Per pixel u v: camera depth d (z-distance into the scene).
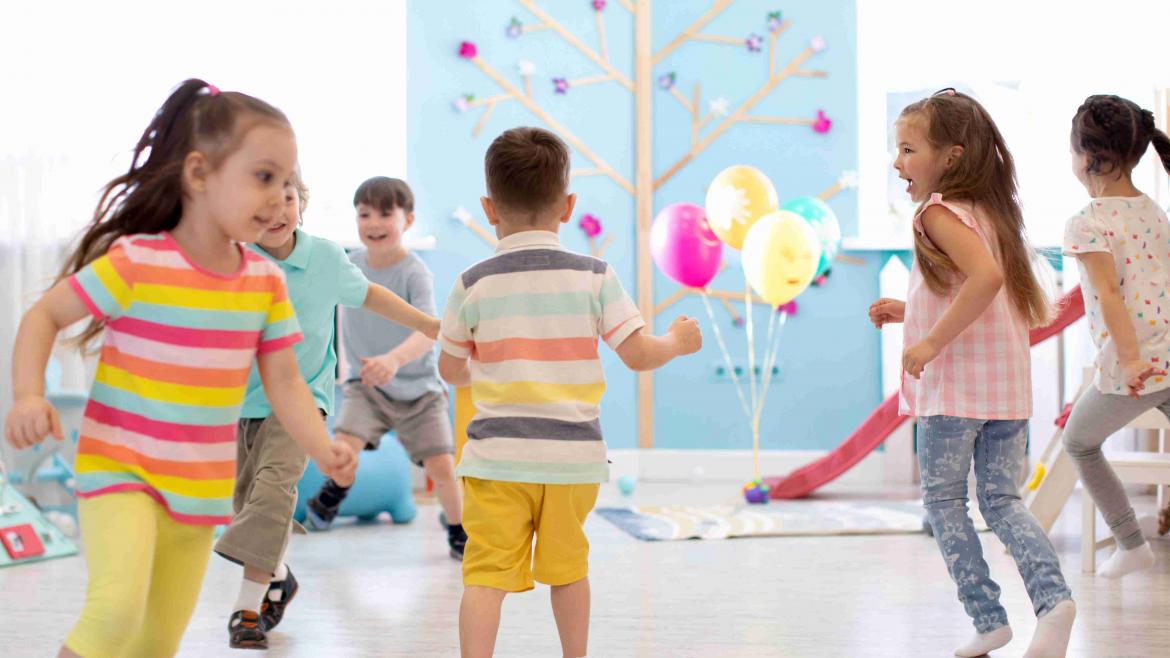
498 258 1.96
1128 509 2.77
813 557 3.28
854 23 5.16
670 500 4.51
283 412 1.63
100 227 1.57
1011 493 2.22
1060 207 4.80
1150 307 2.41
